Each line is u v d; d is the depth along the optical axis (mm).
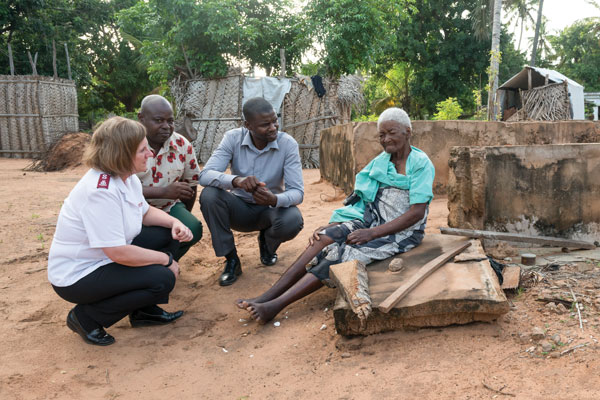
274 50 14992
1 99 14672
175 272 2633
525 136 6094
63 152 12055
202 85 13352
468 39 26703
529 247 3461
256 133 3318
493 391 1875
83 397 2160
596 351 2025
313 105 13102
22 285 3484
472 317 2406
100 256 2451
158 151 3191
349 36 13734
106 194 2301
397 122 2814
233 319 2949
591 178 3348
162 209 3328
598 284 2674
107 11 20938
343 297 2520
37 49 18000
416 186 2822
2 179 9492
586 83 35594
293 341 2586
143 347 2635
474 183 3379
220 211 3391
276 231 3527
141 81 27422
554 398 1770
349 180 6398
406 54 26250
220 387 2232
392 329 2471
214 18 12492
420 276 2535
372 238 2768
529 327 2338
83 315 2611
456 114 18188
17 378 2279
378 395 1971
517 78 17547
